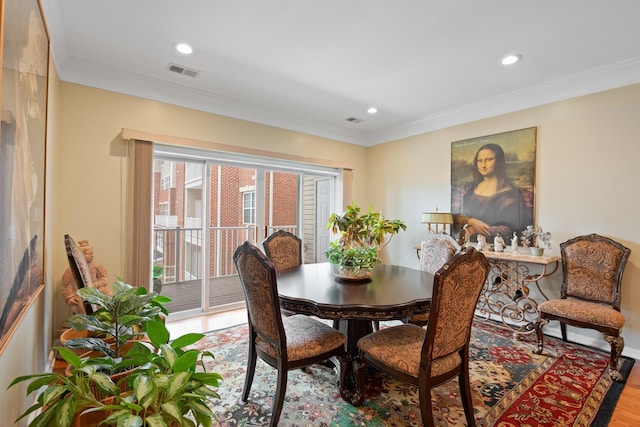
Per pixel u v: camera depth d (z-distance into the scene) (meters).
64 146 2.70
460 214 3.90
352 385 2.04
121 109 2.98
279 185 4.44
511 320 3.39
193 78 3.06
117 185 2.95
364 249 2.44
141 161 3.04
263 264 1.66
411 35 2.32
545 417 1.79
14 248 1.14
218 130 3.59
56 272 2.59
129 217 3.00
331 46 2.48
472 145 3.80
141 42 2.43
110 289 2.80
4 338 1.02
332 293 2.01
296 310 1.91
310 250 4.75
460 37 2.33
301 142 4.35
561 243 2.99
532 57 2.61
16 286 1.17
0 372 1.04
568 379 2.21
